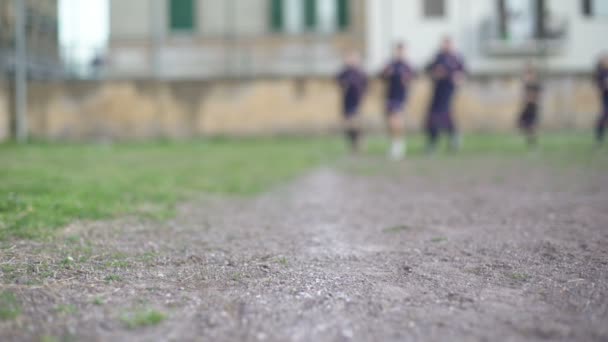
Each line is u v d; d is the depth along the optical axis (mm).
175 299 2645
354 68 13422
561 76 19562
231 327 2266
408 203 6078
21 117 18484
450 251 3732
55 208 4824
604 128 13055
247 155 12867
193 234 4328
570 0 21062
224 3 20844
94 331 2193
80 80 19453
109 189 6258
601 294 2715
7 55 18422
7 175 7250
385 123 19516
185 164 10469
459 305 2572
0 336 2111
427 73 12398
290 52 20797
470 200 6164
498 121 19547
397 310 2496
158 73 20438
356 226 4766
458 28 21109
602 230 4289
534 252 3631
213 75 20578
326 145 15914
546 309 2502
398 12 21016
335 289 2834
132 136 19672
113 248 3715
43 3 19297
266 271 3199
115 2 20359
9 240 3791
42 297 2613
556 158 10930
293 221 5031
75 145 16422
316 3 20844
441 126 12375
